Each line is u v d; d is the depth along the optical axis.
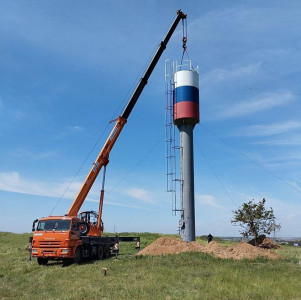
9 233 53.34
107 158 25.31
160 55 28.77
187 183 28.14
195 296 10.10
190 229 27.39
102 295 10.57
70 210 23.27
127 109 26.78
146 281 12.80
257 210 31.70
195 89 29.28
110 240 23.97
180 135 29.25
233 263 18.11
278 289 10.94
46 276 14.50
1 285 12.81
